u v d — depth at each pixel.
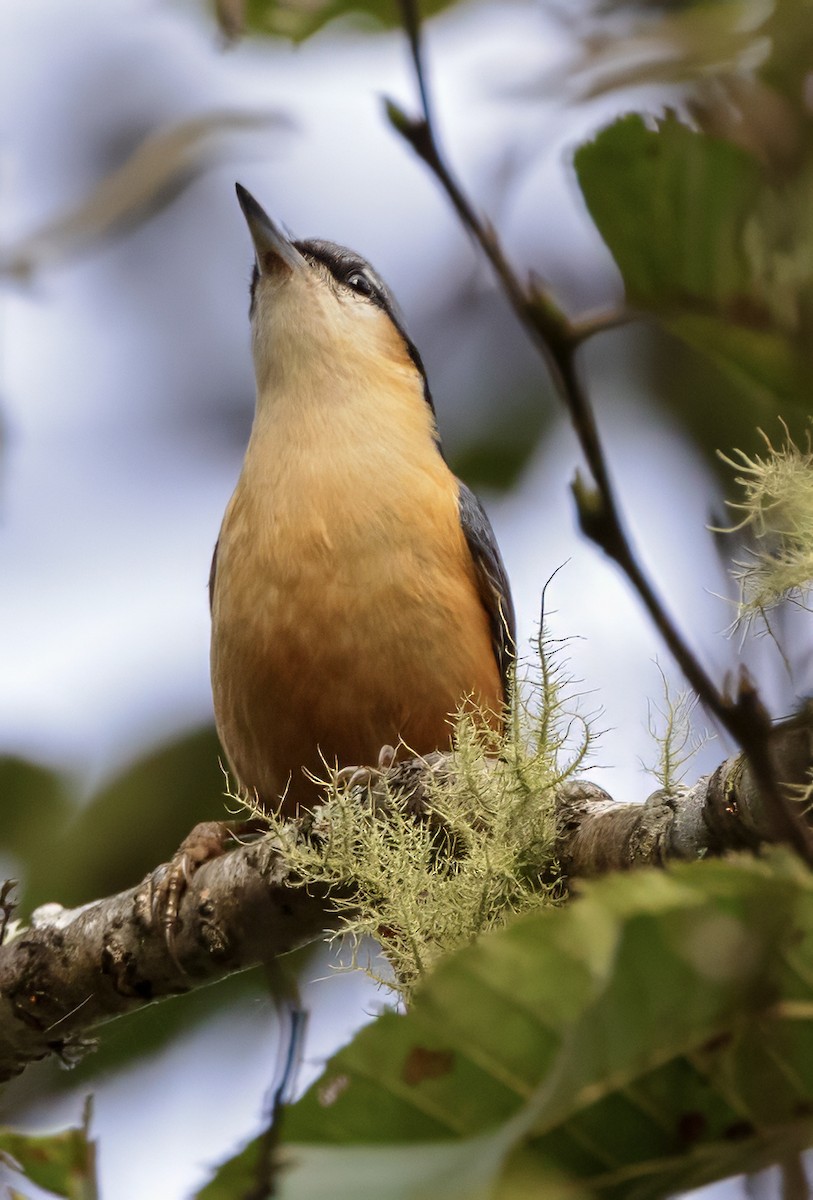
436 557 8.67
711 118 4.05
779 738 3.75
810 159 4.00
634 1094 3.12
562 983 2.98
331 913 6.85
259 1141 3.50
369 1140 3.16
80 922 7.49
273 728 8.69
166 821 9.58
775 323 4.05
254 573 8.61
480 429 11.05
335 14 6.47
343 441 8.88
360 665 8.48
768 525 3.96
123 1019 9.14
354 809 5.88
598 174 4.09
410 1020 3.06
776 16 4.24
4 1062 7.73
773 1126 3.12
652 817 5.23
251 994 9.21
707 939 2.84
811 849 3.20
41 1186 4.68
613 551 3.28
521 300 3.36
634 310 3.74
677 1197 3.20
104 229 7.27
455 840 5.84
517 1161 2.99
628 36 5.02
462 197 3.43
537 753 5.50
